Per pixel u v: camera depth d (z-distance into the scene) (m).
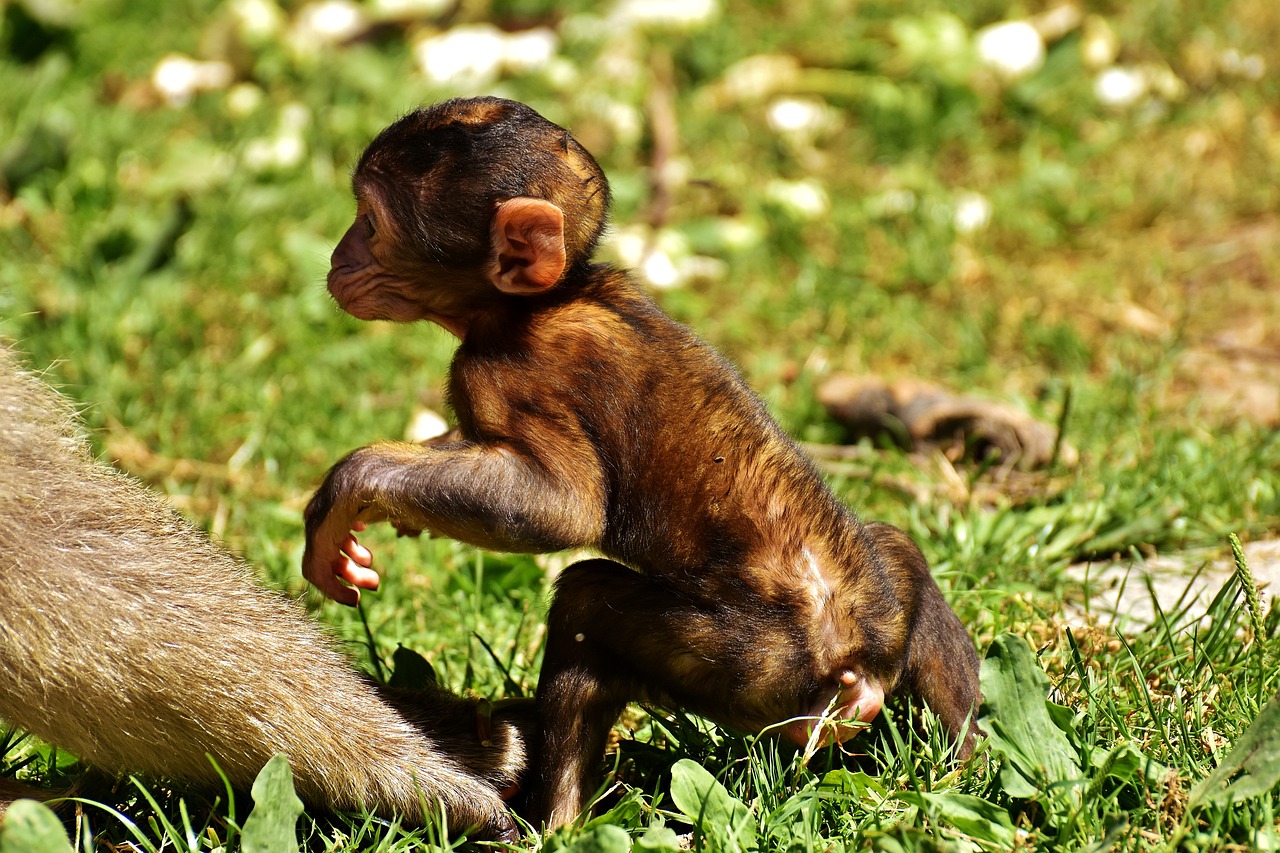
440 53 17.11
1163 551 9.55
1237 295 13.34
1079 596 8.99
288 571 9.66
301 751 6.48
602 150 16.02
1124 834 5.84
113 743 6.39
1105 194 15.00
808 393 11.86
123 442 11.42
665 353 6.83
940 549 9.27
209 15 18.89
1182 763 6.39
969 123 16.28
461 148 6.99
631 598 6.64
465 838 6.45
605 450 6.71
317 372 12.41
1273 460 10.43
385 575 9.50
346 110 16.30
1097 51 16.86
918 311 13.28
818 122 16.28
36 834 5.54
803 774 6.57
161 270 13.84
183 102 17.19
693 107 16.66
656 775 7.01
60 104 16.58
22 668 6.19
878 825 6.08
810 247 14.55
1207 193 14.93
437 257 6.98
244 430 11.68
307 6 18.77
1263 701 7.00
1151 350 12.47
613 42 17.44
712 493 6.67
